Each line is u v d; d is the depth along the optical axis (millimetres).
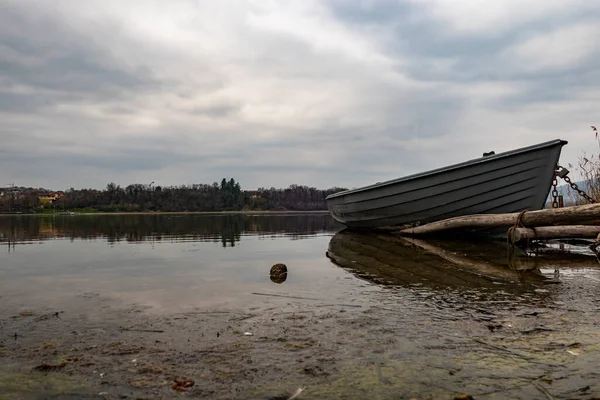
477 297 4215
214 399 2062
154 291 4590
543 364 2424
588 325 3156
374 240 10547
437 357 2566
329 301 4109
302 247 9250
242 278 5406
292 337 2988
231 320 3441
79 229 16625
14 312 3713
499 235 10719
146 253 8180
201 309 3811
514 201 9914
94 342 2908
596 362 2436
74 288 4754
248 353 2674
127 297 4297
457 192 10391
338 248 8906
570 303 3881
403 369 2393
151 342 2902
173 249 8938
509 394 2072
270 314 3627
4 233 14164
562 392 2078
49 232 14664
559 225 8477
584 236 7648
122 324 3340
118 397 2096
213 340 2939
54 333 3111
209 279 5328
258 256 7664
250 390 2152
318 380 2262
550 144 9180
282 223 22672
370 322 3354
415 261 6785
